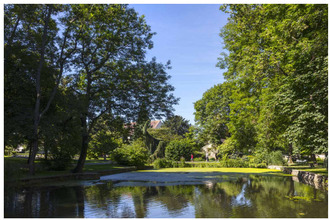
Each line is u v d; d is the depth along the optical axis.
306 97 14.40
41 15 18.53
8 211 8.09
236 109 27.17
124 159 33.56
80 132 21.80
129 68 23.67
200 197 10.76
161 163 40.38
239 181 17.53
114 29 22.14
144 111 23.84
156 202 9.66
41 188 13.42
